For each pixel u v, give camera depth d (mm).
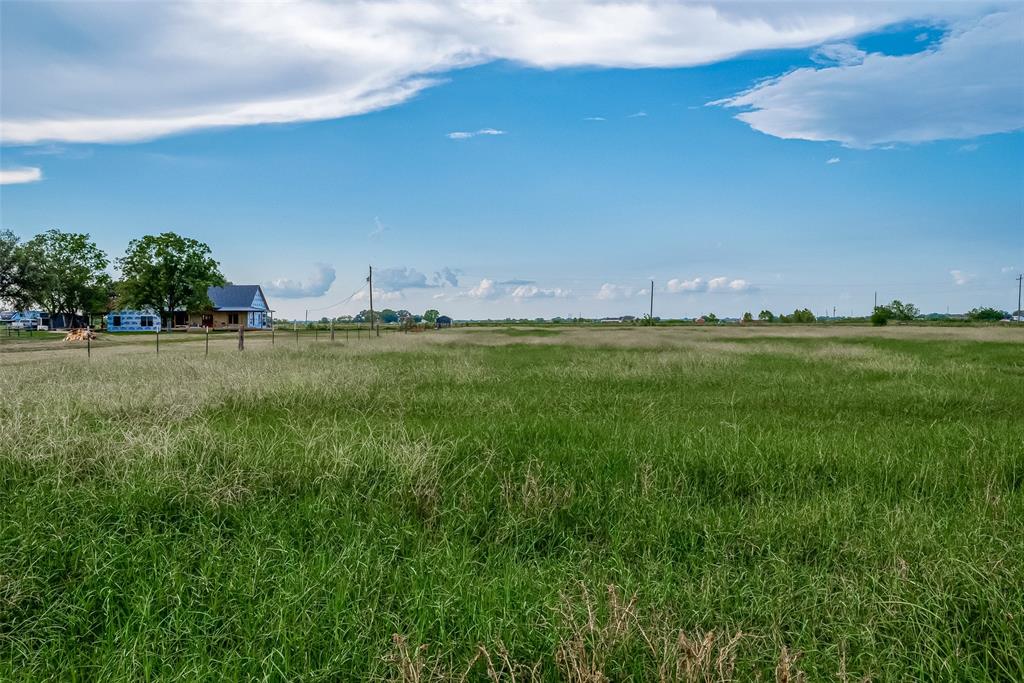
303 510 5223
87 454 6348
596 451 6816
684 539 4848
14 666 3303
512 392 12398
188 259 77125
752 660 3230
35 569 4133
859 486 5859
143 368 15836
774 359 20141
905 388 12555
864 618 3570
